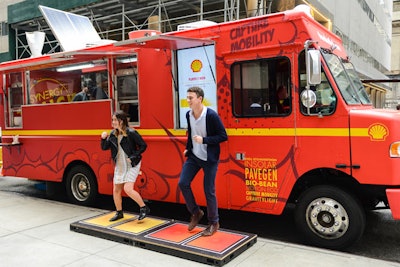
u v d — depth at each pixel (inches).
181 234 206.2
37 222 251.9
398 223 253.6
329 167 196.5
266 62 212.1
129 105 271.4
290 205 304.7
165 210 292.8
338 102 193.9
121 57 272.1
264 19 212.2
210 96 232.7
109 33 674.8
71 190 308.3
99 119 282.4
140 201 231.1
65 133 303.6
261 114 214.1
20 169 338.6
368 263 178.2
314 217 202.1
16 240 216.4
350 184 205.9
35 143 325.4
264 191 214.1
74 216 266.2
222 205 227.5
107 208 300.5
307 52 191.6
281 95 208.4
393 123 182.7
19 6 713.0
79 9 615.8
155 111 255.0
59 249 201.3
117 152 231.1
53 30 313.3
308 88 193.5
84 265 180.7
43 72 319.3
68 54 255.4
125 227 220.5
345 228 194.2
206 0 516.4
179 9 559.2
